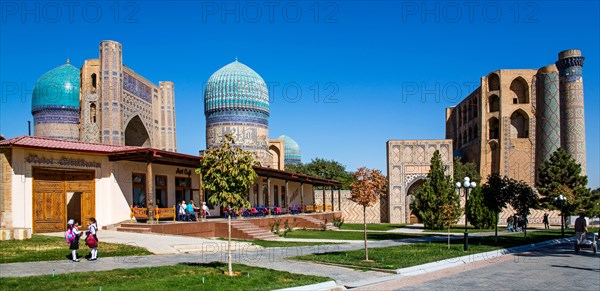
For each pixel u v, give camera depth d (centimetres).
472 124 6019
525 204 2631
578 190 4028
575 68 5072
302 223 3631
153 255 1678
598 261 1656
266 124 5869
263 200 4094
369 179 1667
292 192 4806
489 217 3694
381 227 4019
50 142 2330
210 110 5700
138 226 2331
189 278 1180
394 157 4841
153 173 2748
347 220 5131
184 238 2097
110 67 3878
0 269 1298
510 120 5472
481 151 5541
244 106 5628
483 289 1126
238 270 1352
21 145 2102
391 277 1316
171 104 4925
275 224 2955
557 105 5200
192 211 2722
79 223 2542
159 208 2572
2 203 2084
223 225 2595
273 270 1372
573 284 1183
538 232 3291
